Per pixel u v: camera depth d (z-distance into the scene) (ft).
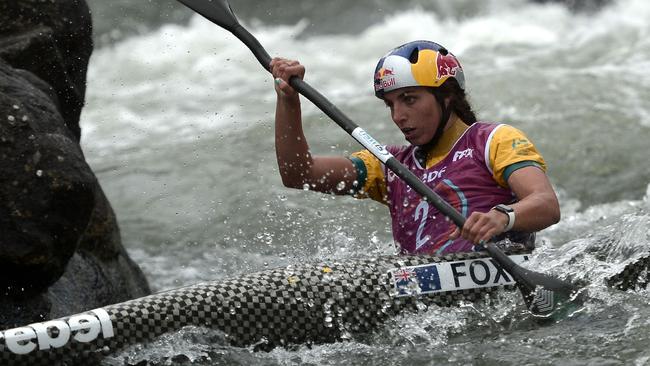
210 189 89.35
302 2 180.86
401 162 48.80
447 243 45.88
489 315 43.29
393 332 42.09
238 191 87.45
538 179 43.83
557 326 42.32
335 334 41.52
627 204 83.56
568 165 92.53
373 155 47.60
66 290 49.37
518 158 44.47
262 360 40.06
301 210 79.82
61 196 43.75
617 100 109.60
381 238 73.15
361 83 136.87
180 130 115.55
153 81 144.25
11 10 52.39
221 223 80.02
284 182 49.67
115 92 138.10
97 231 53.83
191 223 81.05
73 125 56.24
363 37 165.99
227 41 163.53
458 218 43.09
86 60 56.65
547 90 113.80
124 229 80.84
